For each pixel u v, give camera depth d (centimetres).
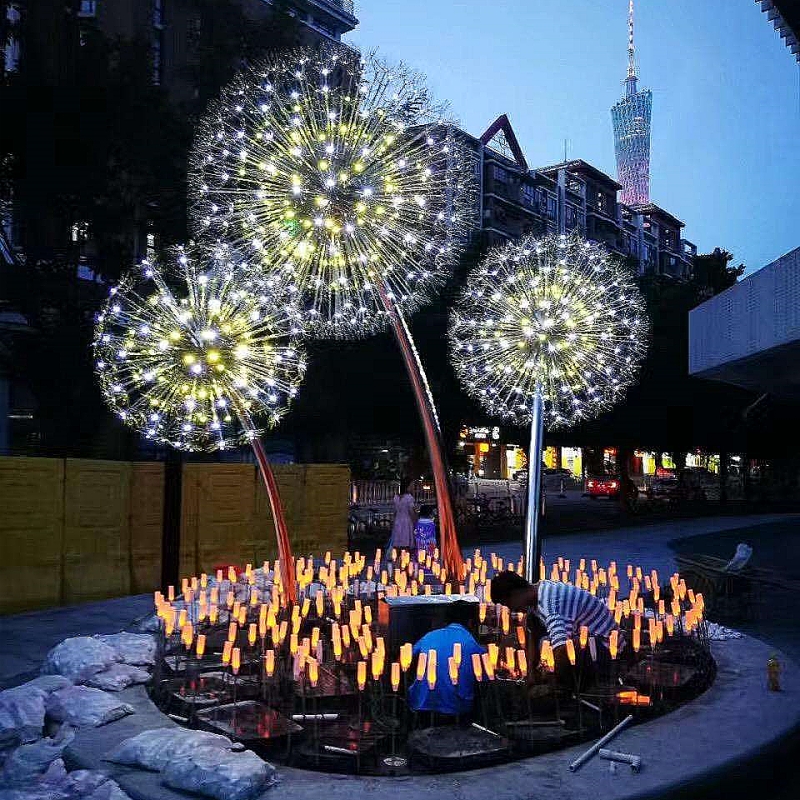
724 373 1353
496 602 717
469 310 886
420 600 749
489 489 4225
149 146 1712
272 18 1977
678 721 629
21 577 1192
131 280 907
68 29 1778
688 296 3066
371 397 2264
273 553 1698
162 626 777
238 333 751
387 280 718
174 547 1310
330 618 948
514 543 2347
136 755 520
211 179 678
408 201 652
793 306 998
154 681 711
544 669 680
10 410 2641
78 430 1847
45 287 1744
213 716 611
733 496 5841
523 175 7250
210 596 1009
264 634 766
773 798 550
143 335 756
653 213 10188
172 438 812
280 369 792
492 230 6762
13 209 1820
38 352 1770
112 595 1340
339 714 628
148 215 1786
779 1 1082
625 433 3253
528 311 823
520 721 616
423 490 2777
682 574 1400
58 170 1683
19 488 1195
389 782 504
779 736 597
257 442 877
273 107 639
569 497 5741
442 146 670
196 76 1919
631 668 769
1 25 1748
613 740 582
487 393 914
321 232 657
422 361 2195
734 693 712
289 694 679
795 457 4922
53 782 509
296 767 539
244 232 670
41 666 818
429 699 612
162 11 3362
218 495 1582
